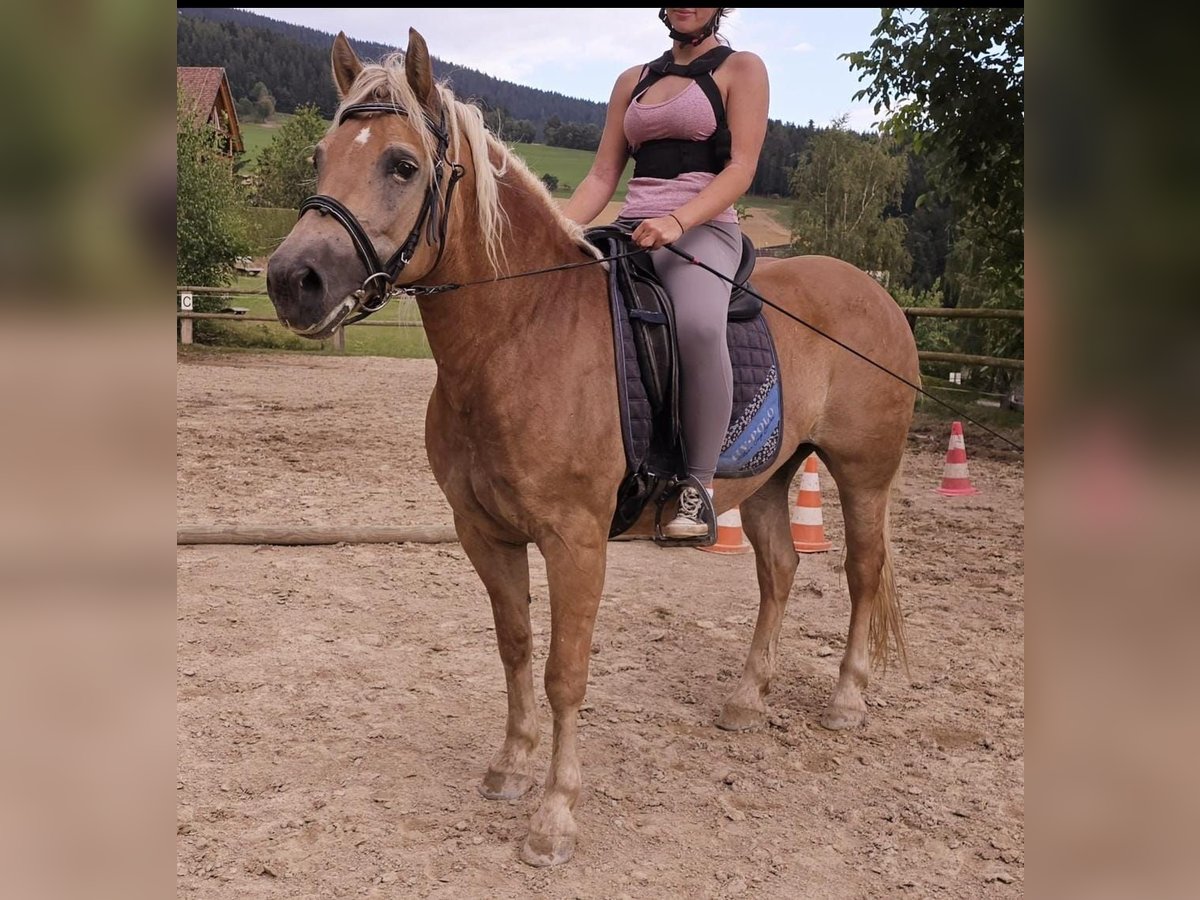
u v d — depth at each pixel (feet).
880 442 11.71
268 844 8.80
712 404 9.45
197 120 59.57
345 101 7.89
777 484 11.98
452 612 15.07
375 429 30.91
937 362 40.22
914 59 31.76
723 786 10.22
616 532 9.86
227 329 58.59
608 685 12.71
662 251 9.70
